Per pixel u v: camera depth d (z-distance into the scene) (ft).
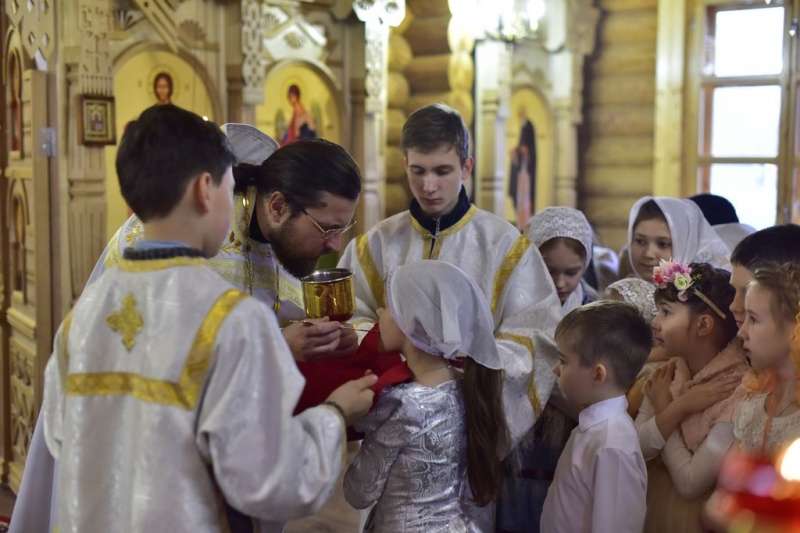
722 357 5.94
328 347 5.31
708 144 18.79
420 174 6.82
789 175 17.75
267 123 13.80
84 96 10.53
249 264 5.85
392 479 5.19
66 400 4.42
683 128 18.81
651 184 19.56
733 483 3.11
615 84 19.72
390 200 16.25
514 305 6.84
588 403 5.80
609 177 19.97
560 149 19.38
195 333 4.09
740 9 18.10
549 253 7.57
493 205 16.89
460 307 5.24
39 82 10.52
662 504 5.83
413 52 16.51
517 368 6.31
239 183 5.74
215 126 4.49
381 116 15.72
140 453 4.09
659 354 6.85
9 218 11.73
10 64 11.51
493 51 16.55
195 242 4.41
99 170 10.92
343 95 14.93
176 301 4.16
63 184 10.72
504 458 6.49
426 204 6.95
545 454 6.86
